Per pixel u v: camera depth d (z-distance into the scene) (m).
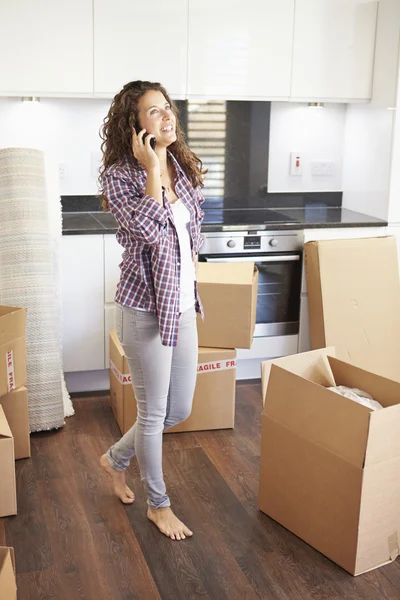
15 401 3.18
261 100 4.22
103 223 3.98
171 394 2.66
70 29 3.83
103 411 3.79
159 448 2.63
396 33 4.07
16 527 2.73
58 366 3.54
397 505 2.49
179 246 2.40
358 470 2.36
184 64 4.02
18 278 3.44
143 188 2.36
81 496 2.96
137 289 2.43
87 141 4.29
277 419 2.68
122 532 2.71
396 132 4.17
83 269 3.83
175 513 2.84
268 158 4.60
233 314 3.46
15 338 3.13
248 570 2.50
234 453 3.34
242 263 3.77
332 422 2.45
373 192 4.39
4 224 3.44
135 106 2.35
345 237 4.20
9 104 4.12
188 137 4.42
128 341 2.49
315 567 2.52
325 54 4.21
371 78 4.32
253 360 4.30
